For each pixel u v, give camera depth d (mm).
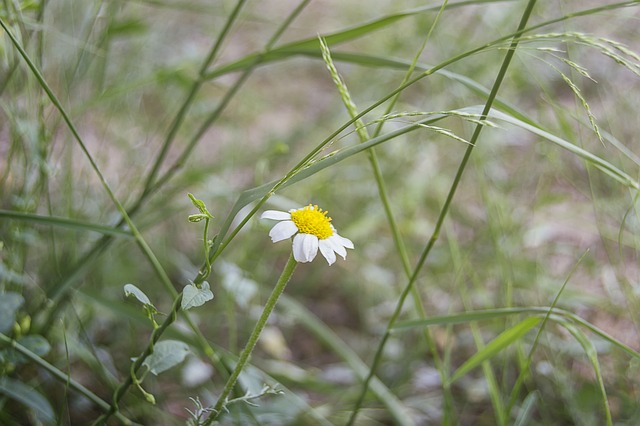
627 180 434
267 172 746
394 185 757
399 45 826
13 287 510
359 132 465
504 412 503
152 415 548
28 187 525
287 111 988
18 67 511
